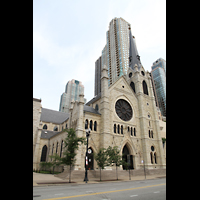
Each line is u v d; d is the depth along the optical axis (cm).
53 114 7775
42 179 2823
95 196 1277
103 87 4275
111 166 3709
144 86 5875
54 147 4872
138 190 1595
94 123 3941
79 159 3212
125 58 12706
